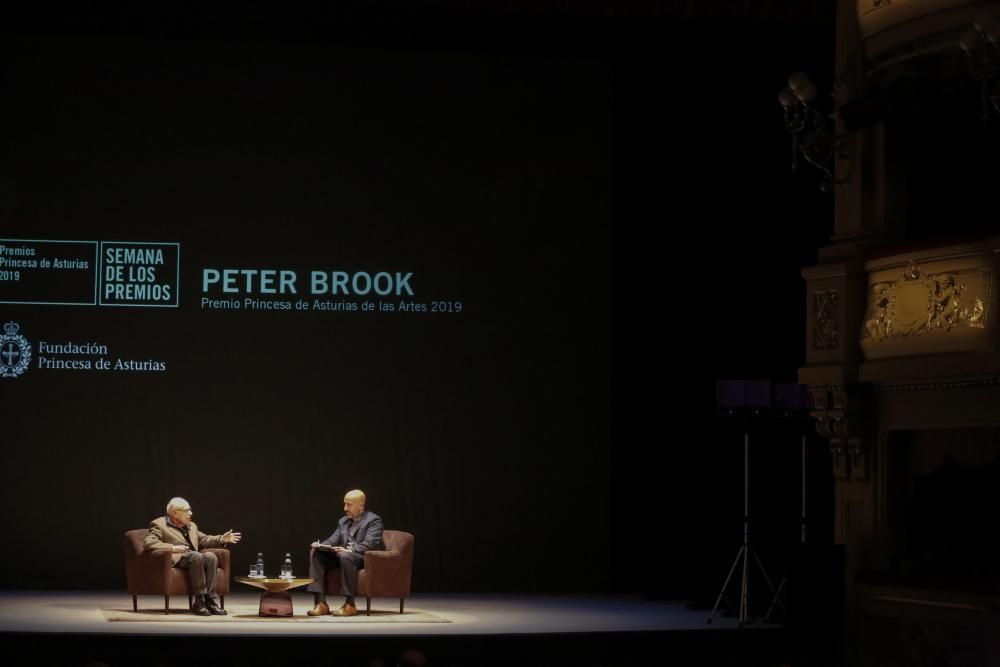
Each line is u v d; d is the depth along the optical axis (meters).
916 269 10.06
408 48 14.98
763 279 15.05
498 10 14.29
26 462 14.41
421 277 14.90
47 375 14.48
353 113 14.92
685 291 15.09
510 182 14.98
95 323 14.56
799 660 11.23
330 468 14.73
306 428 14.73
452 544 14.77
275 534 14.63
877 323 10.41
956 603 9.65
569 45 15.04
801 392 12.36
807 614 12.07
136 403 14.57
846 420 10.71
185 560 12.05
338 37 14.94
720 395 12.36
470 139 14.98
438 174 14.95
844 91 11.15
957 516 10.26
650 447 14.91
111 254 14.61
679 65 15.07
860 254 10.77
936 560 10.19
